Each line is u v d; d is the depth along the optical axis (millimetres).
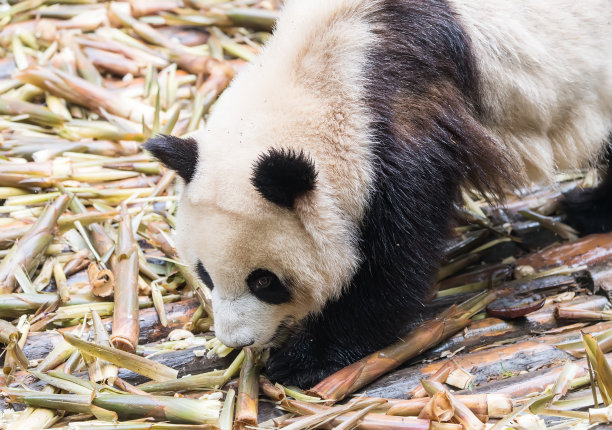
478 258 10688
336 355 8531
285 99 7887
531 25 9117
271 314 8039
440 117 8305
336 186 7762
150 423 7309
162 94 13586
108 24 14992
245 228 7508
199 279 8750
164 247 10398
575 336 8609
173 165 7809
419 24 8375
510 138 9328
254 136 7785
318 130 7785
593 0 9516
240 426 7406
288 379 8445
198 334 9312
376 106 7902
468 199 11555
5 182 11422
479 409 7426
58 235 10789
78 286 9953
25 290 9695
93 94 13117
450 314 9070
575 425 7102
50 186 11664
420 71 8250
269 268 7742
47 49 14297
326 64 8008
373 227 7992
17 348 8359
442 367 8219
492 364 8273
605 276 9469
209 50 14656
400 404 7527
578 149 9930
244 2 15680
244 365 8281
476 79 8758
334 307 8352
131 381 8492
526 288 9586
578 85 9492
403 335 8680
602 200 11445
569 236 11094
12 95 13336
